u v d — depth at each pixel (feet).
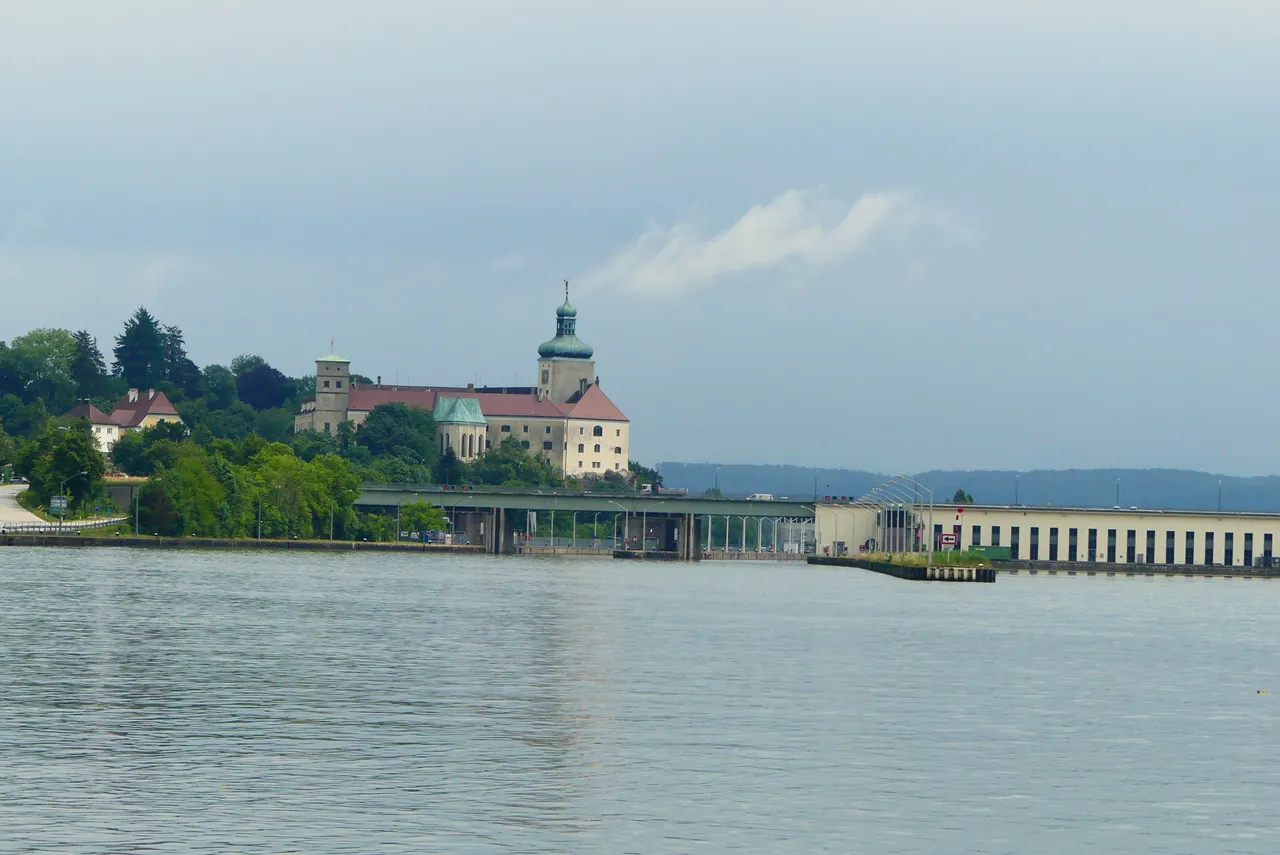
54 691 545.44
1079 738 501.97
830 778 422.00
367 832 352.28
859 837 360.28
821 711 540.93
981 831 369.91
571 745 459.73
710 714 526.57
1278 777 440.86
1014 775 434.71
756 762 440.86
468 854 336.90
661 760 440.04
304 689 565.53
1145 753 476.13
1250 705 597.11
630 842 350.02
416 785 400.26
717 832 360.69
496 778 410.93
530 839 350.23
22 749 435.94
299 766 420.36
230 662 646.33
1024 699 594.65
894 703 568.82
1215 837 370.53
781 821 372.58
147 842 339.98
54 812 364.38
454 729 483.10
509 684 595.06
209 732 468.34
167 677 590.96
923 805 394.11
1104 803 402.93
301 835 347.97
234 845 338.95
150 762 421.59
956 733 502.79
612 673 640.99
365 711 515.09
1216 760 466.70
